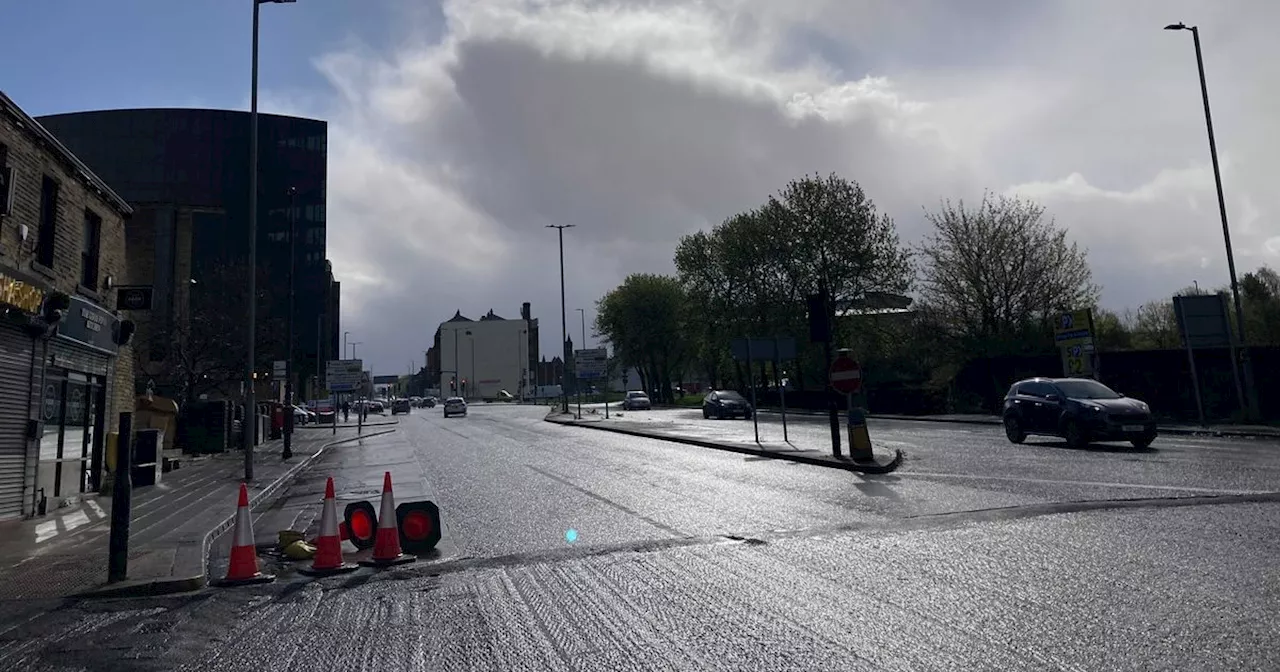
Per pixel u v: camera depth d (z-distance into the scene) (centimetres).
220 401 2834
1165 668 476
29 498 1332
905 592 670
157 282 3225
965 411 3812
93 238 1683
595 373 5200
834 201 4850
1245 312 3547
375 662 551
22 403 1316
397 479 1875
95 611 723
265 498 1638
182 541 1068
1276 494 1112
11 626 674
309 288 7831
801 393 5153
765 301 5041
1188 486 1220
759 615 623
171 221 3256
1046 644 525
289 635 630
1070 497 1152
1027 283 3762
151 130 7425
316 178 7969
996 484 1325
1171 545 801
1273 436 2197
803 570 769
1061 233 3816
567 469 1908
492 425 4719
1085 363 2834
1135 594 630
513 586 763
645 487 1497
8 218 1263
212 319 3384
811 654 527
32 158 1349
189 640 625
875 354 4741
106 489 1692
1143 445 1912
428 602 718
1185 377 2872
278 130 7838
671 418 4497
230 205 7575
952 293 3850
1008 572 720
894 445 2198
